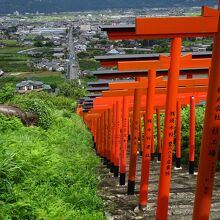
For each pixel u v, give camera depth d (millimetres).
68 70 139250
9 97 19438
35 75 132875
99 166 19078
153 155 21281
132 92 13555
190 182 14266
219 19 5746
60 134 17375
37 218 7379
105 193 12703
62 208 7996
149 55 9328
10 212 7238
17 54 188125
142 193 10953
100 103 17906
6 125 13844
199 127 18797
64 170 10570
